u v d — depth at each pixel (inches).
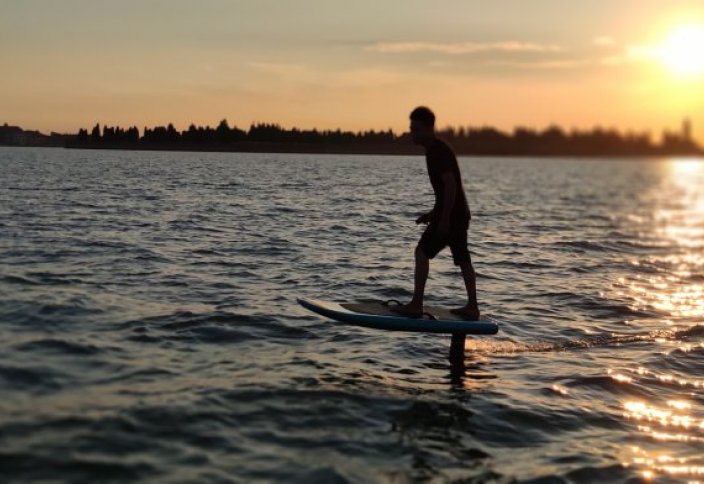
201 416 225.0
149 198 1111.6
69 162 2817.4
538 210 1435.8
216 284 441.7
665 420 257.6
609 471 210.7
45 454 187.8
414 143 294.8
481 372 303.1
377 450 213.9
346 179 1978.3
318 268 528.4
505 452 220.8
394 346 332.2
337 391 262.1
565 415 255.8
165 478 182.1
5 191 1123.3
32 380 244.8
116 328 322.7
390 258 599.5
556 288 512.4
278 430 221.8
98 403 227.9
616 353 344.8
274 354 305.0
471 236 844.6
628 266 672.4
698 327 402.9
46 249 531.2
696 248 912.3
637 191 3410.4
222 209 979.9
